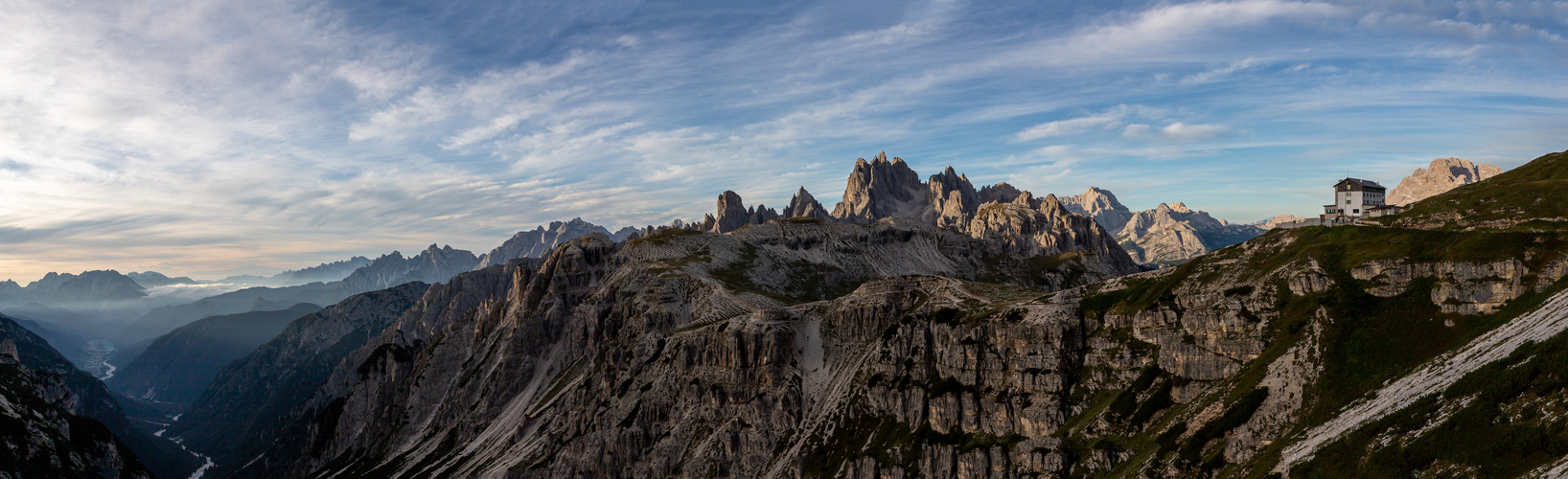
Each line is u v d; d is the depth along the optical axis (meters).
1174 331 189.62
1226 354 177.12
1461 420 120.44
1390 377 147.38
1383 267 172.12
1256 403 158.00
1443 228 179.50
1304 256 189.62
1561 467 100.06
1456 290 157.25
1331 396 150.88
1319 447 138.75
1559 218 162.12
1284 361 164.00
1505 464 108.56
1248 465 147.50
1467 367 134.88
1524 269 151.50
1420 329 156.00
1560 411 107.62
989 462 199.00
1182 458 157.12
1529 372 118.25
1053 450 184.38
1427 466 118.31
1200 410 169.12
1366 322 163.50
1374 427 133.75
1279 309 178.00
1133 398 185.88
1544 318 135.00
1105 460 173.38
